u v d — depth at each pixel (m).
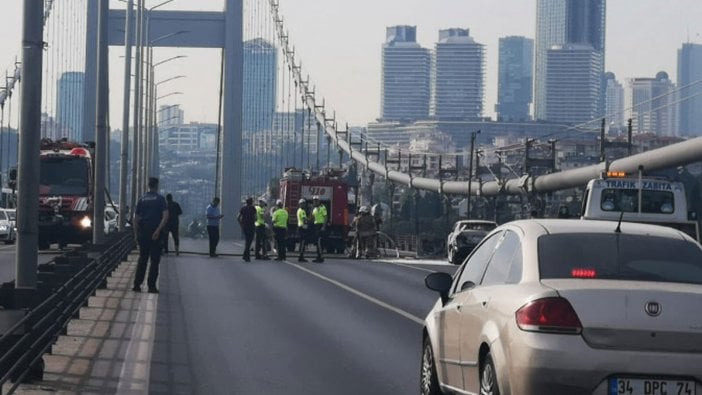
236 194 169.38
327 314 31.98
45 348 19.97
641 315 12.34
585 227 14.02
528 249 13.67
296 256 78.00
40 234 68.00
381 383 19.59
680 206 46.09
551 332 12.37
